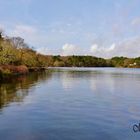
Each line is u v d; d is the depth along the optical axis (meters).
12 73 81.75
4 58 81.44
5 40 98.31
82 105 28.05
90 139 16.41
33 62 129.38
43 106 27.17
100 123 20.27
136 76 94.94
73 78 77.00
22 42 123.69
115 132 17.89
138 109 25.88
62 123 20.22
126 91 41.88
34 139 16.39
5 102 29.36
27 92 38.59
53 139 16.41
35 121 20.80
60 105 27.91
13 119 21.41
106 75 101.56
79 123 20.23
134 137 16.84
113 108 26.33
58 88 45.56
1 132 17.86
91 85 52.84
